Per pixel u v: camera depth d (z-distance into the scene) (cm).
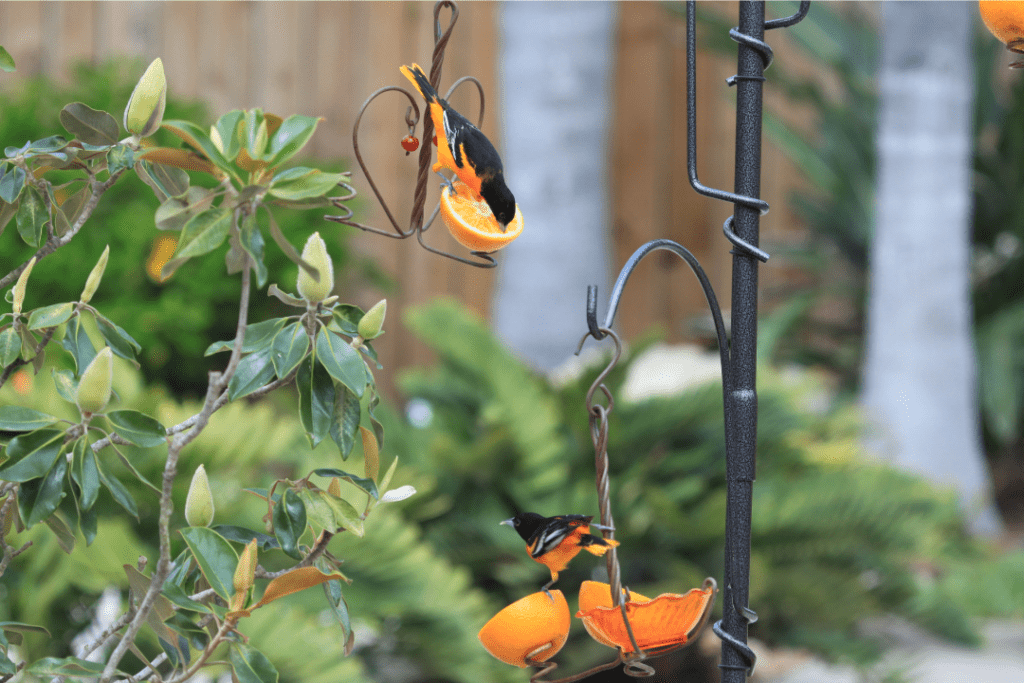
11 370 238
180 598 207
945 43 1099
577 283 984
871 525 702
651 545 697
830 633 711
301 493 217
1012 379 1194
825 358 1373
